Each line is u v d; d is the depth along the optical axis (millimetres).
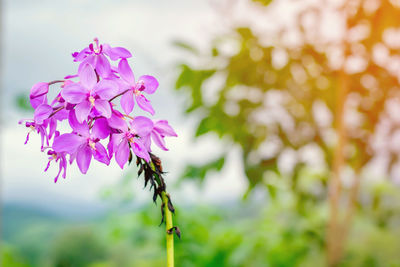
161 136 568
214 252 1355
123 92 554
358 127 1485
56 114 560
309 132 1435
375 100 1444
